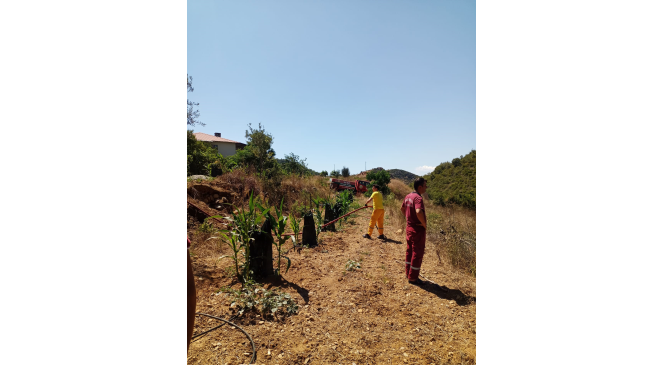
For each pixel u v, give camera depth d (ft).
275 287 14.70
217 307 12.43
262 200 32.45
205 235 20.77
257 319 11.75
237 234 15.71
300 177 49.49
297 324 11.70
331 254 20.89
